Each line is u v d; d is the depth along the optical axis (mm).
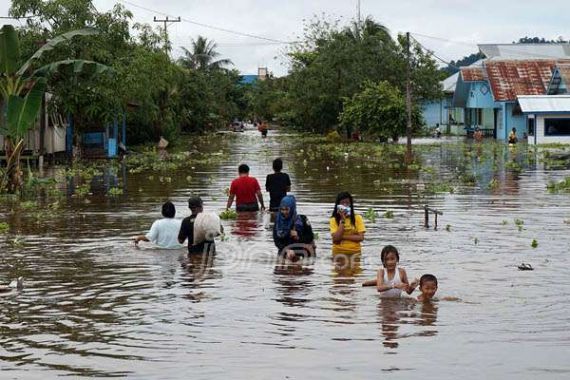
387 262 12062
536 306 11297
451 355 9141
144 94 45875
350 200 15406
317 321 10609
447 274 13375
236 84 129625
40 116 35688
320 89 70875
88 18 39688
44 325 10570
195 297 12000
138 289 12555
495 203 22969
